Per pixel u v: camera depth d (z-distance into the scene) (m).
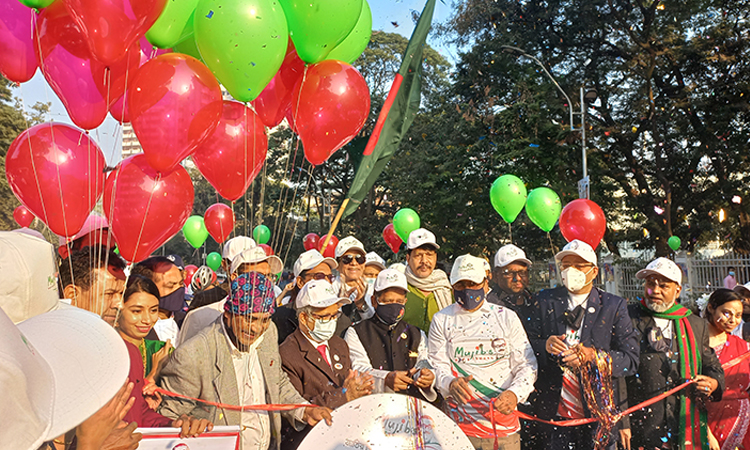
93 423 1.42
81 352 0.98
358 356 3.54
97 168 2.59
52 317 1.06
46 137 2.47
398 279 3.63
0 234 1.62
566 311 3.84
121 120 2.85
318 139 2.94
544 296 4.05
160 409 2.64
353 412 2.68
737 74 15.41
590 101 17.25
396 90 4.66
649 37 16.28
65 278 2.48
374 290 3.73
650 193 17.23
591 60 18.14
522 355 3.47
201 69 2.49
